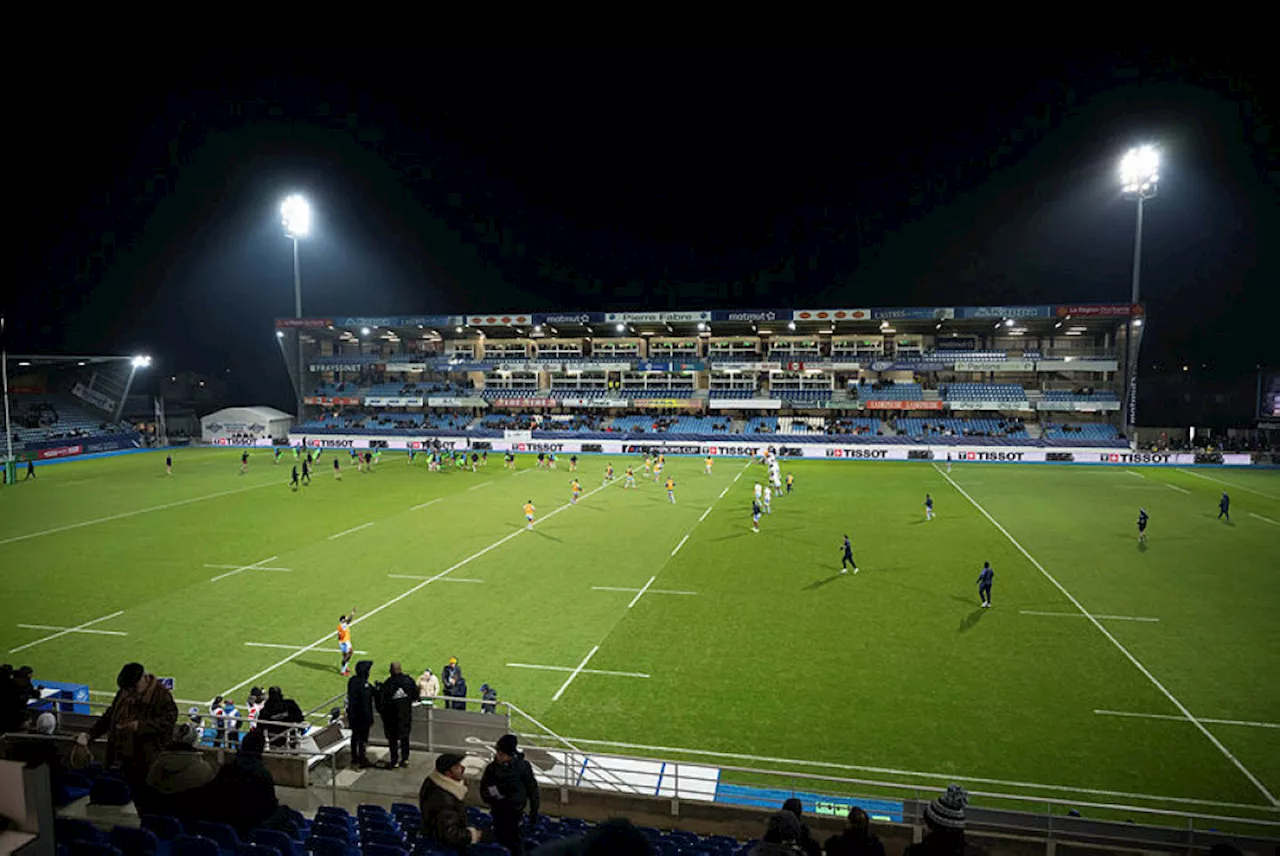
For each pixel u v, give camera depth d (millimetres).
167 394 100000
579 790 12156
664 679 19062
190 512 42781
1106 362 70562
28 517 41406
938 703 17500
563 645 21500
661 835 10070
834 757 15086
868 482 54719
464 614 24328
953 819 6461
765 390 80688
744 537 35656
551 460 64438
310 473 60219
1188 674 19016
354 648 21406
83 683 19188
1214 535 35594
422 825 7340
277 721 13516
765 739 15852
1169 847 10781
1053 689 18203
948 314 69188
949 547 33375
